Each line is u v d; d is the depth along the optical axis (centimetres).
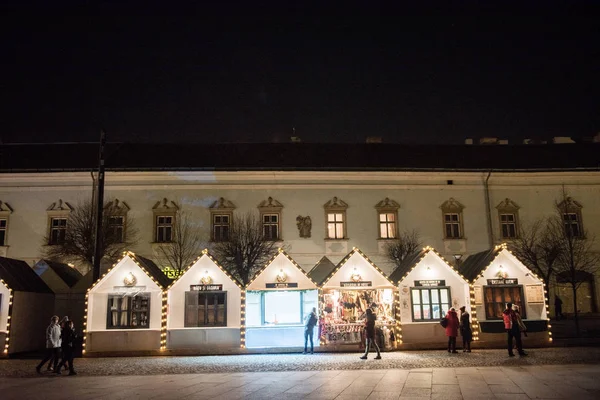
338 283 2833
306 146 4947
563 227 4422
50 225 4297
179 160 4641
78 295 3566
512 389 1462
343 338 2731
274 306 2820
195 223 4344
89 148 4878
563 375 1708
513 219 4488
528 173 4516
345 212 4412
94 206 3988
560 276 3941
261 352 2730
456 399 1333
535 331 2764
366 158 4778
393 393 1441
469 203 4488
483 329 2777
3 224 4316
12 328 2709
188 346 2744
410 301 2808
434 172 4478
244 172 4406
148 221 4331
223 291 2798
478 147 5091
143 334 2731
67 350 2030
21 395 1527
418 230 4412
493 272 2833
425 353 2562
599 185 4553
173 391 1559
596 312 4319
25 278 2978
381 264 4334
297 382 1695
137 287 2778
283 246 4325
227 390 1556
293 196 4416
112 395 1503
